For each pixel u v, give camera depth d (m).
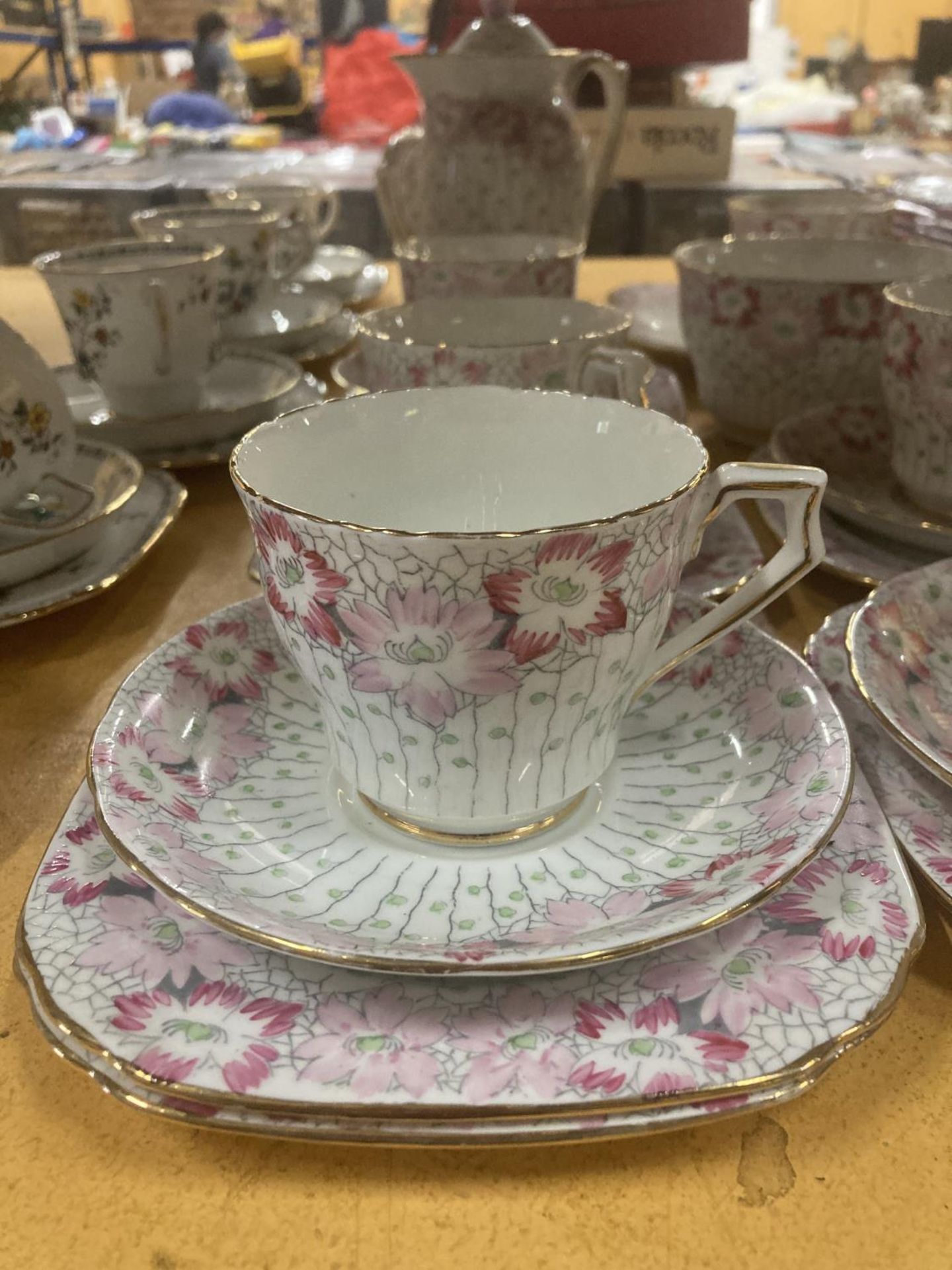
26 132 1.94
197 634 0.40
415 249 0.69
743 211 0.90
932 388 0.49
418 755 0.31
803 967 0.27
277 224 0.84
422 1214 0.24
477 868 0.32
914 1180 0.24
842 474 0.59
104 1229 0.23
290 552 0.29
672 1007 0.26
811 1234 0.23
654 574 0.30
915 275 0.71
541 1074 0.24
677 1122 0.23
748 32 1.32
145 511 0.55
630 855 0.32
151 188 1.45
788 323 0.61
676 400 0.69
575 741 0.32
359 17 2.15
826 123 2.17
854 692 0.39
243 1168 0.25
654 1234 0.23
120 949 0.28
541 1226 0.23
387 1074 0.24
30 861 0.34
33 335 0.91
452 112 0.75
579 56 0.74
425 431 0.39
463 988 0.27
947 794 0.34
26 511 0.49
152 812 0.31
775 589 0.34
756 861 0.29
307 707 0.40
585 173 0.79
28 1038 0.28
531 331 0.60
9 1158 0.25
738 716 0.38
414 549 0.26
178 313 0.62
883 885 0.30
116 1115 0.26
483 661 0.29
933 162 1.56
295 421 0.36
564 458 0.39
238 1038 0.25
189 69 2.28
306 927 0.27
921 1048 0.27
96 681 0.44
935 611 0.40
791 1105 0.26
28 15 2.03
